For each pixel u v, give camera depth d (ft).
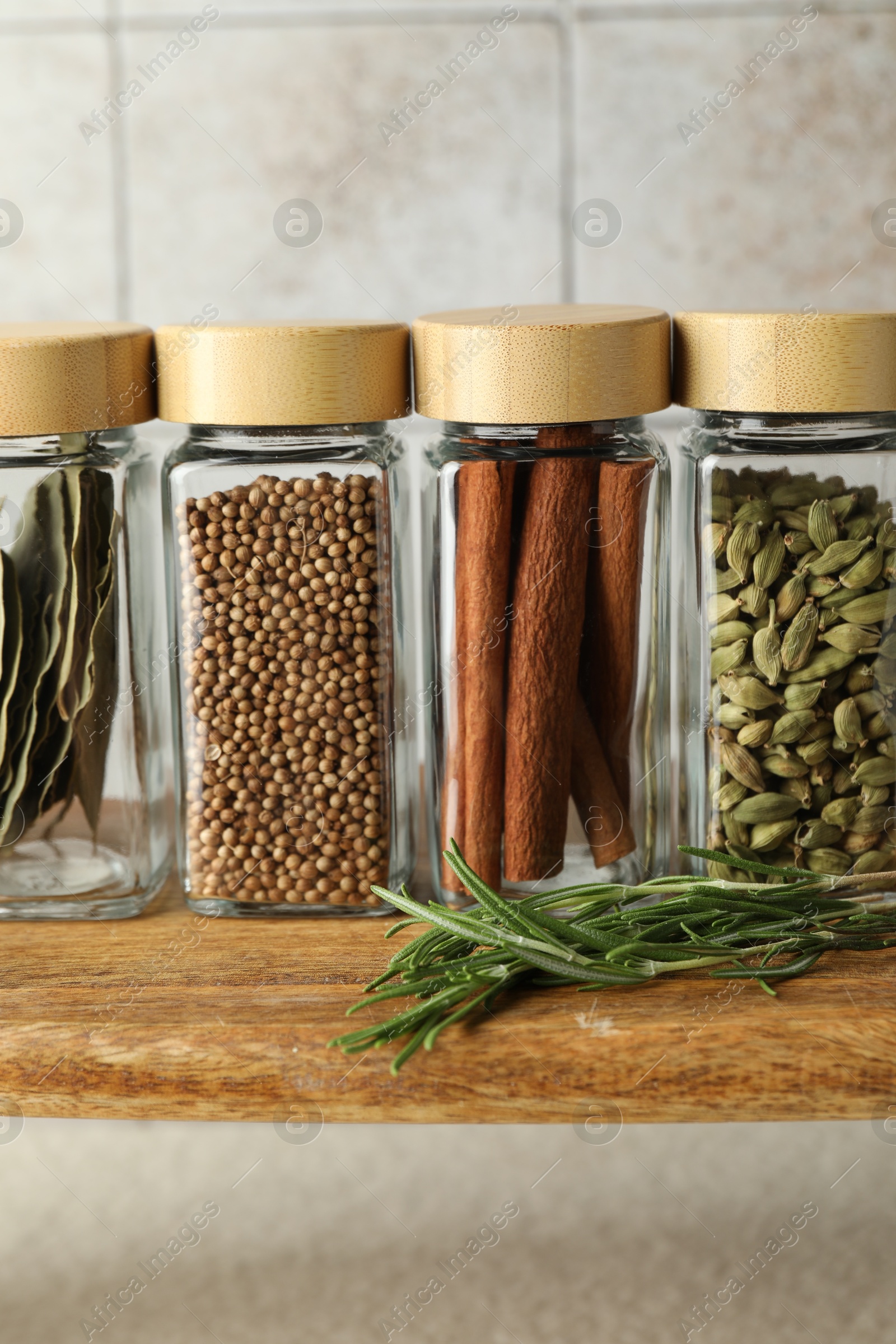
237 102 2.24
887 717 1.53
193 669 1.57
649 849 1.66
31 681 1.59
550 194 2.24
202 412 1.51
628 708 1.60
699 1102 1.34
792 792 1.55
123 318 2.31
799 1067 1.33
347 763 1.59
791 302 2.27
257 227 2.28
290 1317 2.06
